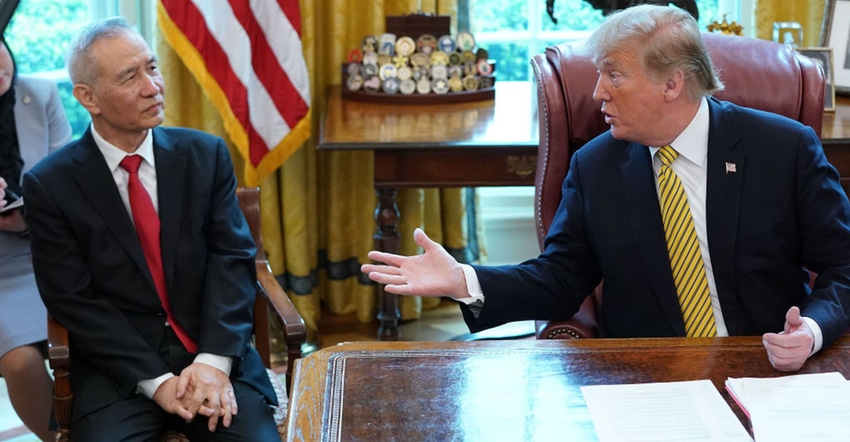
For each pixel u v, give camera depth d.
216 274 2.37
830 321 1.88
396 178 3.14
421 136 3.08
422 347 1.92
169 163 2.38
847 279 2.04
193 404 2.19
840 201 2.12
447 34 3.56
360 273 3.87
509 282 2.14
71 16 3.74
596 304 2.43
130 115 2.28
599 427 1.62
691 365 1.82
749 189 2.13
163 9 3.39
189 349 2.37
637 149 2.21
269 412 2.29
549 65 2.48
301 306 3.78
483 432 1.61
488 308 2.11
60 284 2.29
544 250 2.41
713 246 2.14
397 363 1.85
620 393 1.72
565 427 1.63
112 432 2.17
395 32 3.56
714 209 2.14
